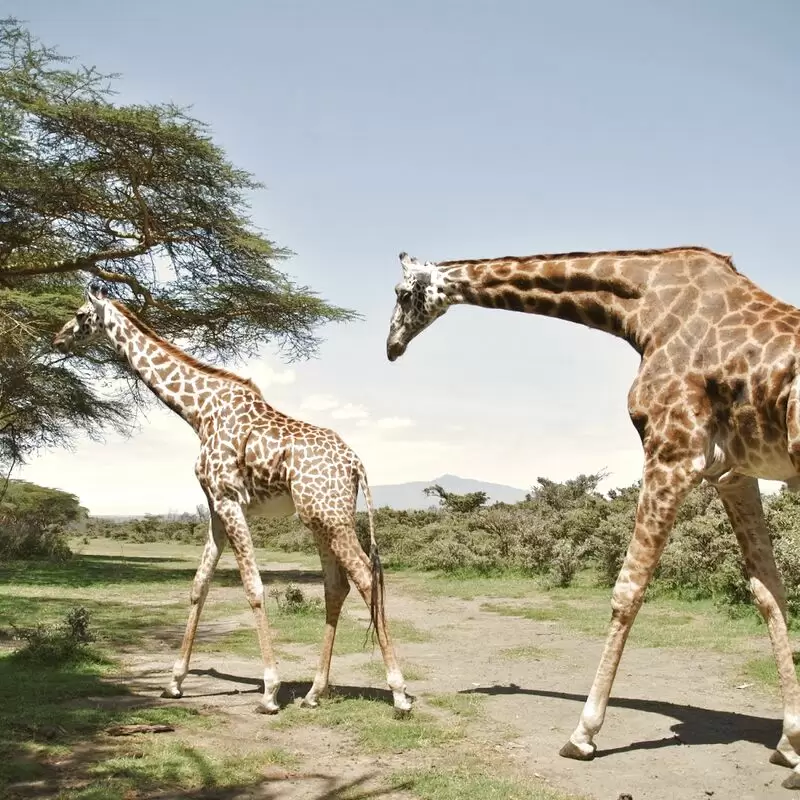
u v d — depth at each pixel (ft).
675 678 23.49
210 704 20.26
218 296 73.97
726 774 15.33
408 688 22.30
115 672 23.89
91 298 24.91
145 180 67.51
